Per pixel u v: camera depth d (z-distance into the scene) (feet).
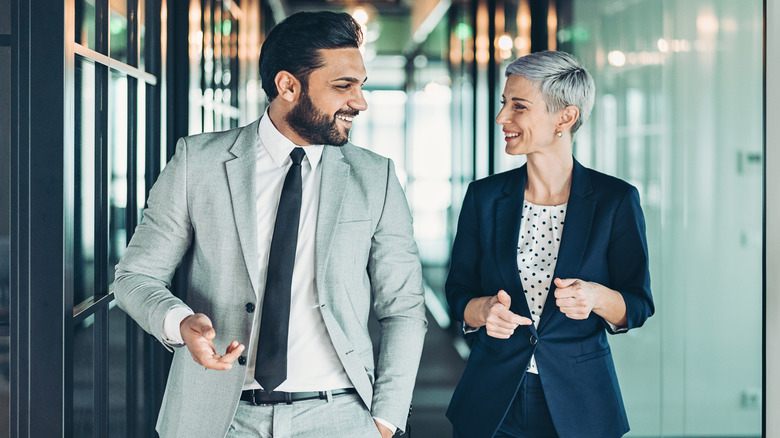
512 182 7.16
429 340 24.39
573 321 6.74
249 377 5.74
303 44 5.64
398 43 52.01
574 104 6.73
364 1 42.09
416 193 46.68
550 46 14.42
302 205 5.90
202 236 5.78
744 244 7.65
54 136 6.71
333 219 5.81
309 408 5.68
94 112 8.16
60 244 6.75
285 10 41.55
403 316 6.24
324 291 5.75
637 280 6.68
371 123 61.57
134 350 10.16
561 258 6.70
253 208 5.75
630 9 10.46
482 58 22.39
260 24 25.54
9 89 6.67
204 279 5.82
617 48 10.99
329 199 5.86
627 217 6.71
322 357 5.75
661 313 9.64
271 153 5.92
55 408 6.79
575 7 12.95
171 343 5.40
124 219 9.58
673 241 9.25
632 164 10.46
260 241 5.81
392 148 61.57
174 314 5.32
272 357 5.57
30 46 6.66
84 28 7.76
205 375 5.72
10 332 6.75
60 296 6.77
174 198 5.84
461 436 7.03
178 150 5.96
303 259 5.82
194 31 12.70
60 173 6.73
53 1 6.67
